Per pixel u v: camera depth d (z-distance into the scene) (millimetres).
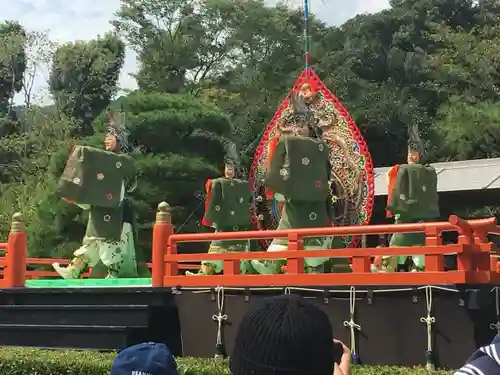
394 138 31484
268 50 41344
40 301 10820
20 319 10891
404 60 35625
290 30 41219
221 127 24234
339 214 12688
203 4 43000
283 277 8805
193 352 9391
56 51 41562
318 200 10594
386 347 8039
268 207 13258
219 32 43250
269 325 2248
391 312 8039
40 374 8844
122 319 9922
